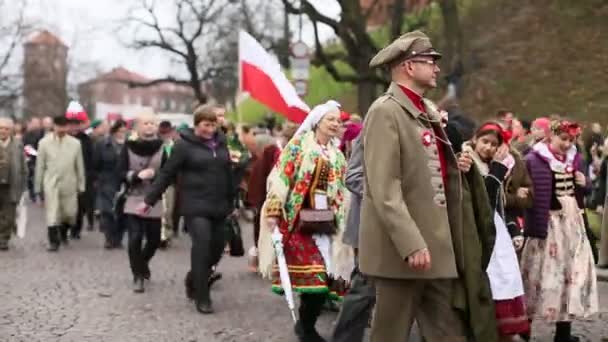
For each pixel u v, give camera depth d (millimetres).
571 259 7910
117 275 12258
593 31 38844
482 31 41125
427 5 37906
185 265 13328
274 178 8008
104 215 15383
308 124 8164
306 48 20250
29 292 10867
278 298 10531
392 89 5535
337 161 8133
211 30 47219
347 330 7305
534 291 7938
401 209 5250
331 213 8000
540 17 40500
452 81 35562
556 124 7898
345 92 47562
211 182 9562
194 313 9586
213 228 9742
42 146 15211
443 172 5621
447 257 5414
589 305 7914
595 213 16047
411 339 7520
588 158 19078
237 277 12195
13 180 15141
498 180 6805
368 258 5477
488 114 36844
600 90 35750
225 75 48656
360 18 36219
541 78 37438
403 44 5469
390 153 5328
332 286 8188
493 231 5844
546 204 7855
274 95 11141
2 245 15211
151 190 9516
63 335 8484
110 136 15719
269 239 8016
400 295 5512
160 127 16547
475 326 5617
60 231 15992
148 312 9641
